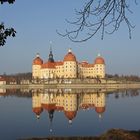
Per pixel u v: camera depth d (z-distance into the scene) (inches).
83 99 4653.1
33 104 3863.2
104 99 4557.1
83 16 452.8
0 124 1977.1
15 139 1364.4
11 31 470.0
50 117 2410.2
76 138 1200.2
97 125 1887.3
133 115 2432.3
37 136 1466.5
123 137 945.5
